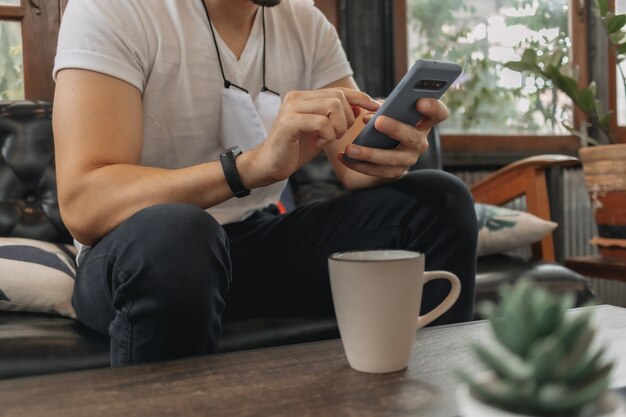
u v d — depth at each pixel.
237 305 1.23
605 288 2.76
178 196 0.93
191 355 0.81
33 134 1.53
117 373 0.61
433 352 0.67
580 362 0.36
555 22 2.78
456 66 0.87
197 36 1.15
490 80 2.65
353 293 0.59
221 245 0.83
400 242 1.12
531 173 1.83
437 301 1.04
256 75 1.25
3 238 1.29
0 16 1.80
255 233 1.20
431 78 0.87
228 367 0.63
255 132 1.17
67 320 1.13
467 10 2.59
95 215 0.93
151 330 0.80
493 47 2.65
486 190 1.95
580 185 2.77
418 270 0.60
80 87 0.98
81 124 0.96
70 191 0.94
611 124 2.80
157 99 1.11
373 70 2.35
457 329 0.77
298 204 1.88
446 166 2.53
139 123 1.04
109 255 0.85
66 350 1.01
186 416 0.49
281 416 0.48
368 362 0.60
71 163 0.95
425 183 1.09
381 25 2.35
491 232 1.70
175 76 1.12
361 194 1.17
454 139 2.53
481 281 1.49
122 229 0.84
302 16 1.32
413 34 2.48
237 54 1.22
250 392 0.55
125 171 0.94
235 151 0.94
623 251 1.81
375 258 0.65
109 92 1.00
